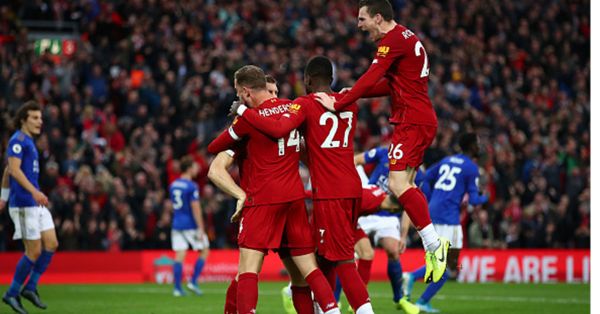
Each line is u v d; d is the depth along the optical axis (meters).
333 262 17.73
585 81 55.62
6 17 49.25
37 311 24.88
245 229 16.67
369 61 52.03
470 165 25.09
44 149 39.34
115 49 49.00
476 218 41.62
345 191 16.92
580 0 59.38
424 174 25.91
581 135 49.81
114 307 26.39
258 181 16.67
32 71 45.19
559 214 43.31
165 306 26.75
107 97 46.78
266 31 52.16
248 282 16.47
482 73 53.34
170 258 39.53
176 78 47.59
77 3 54.19
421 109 17.56
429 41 54.28
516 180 45.22
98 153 41.50
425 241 17.83
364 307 16.91
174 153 42.56
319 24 54.03
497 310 25.92
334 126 17.03
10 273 37.09
